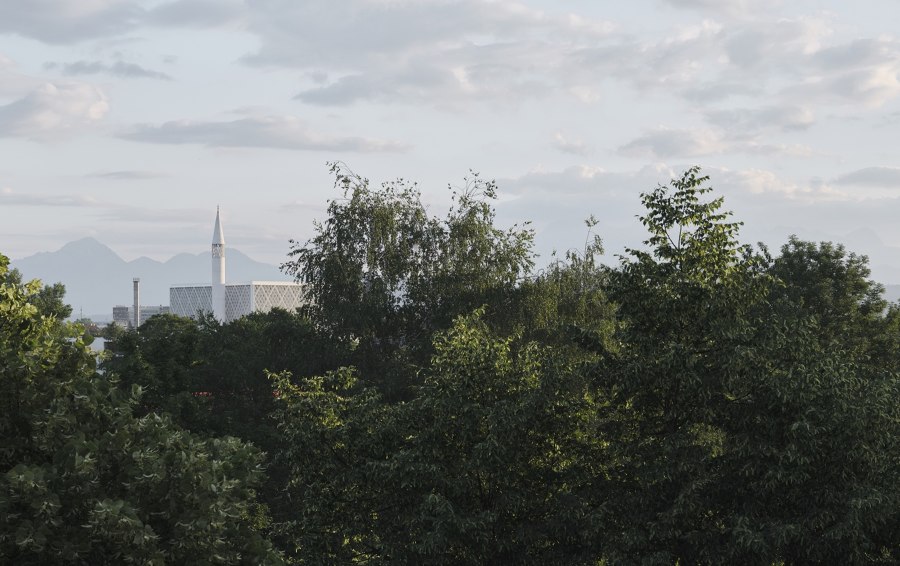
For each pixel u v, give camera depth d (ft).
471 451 81.46
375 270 141.90
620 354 84.28
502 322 136.46
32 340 55.21
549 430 81.51
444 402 80.43
